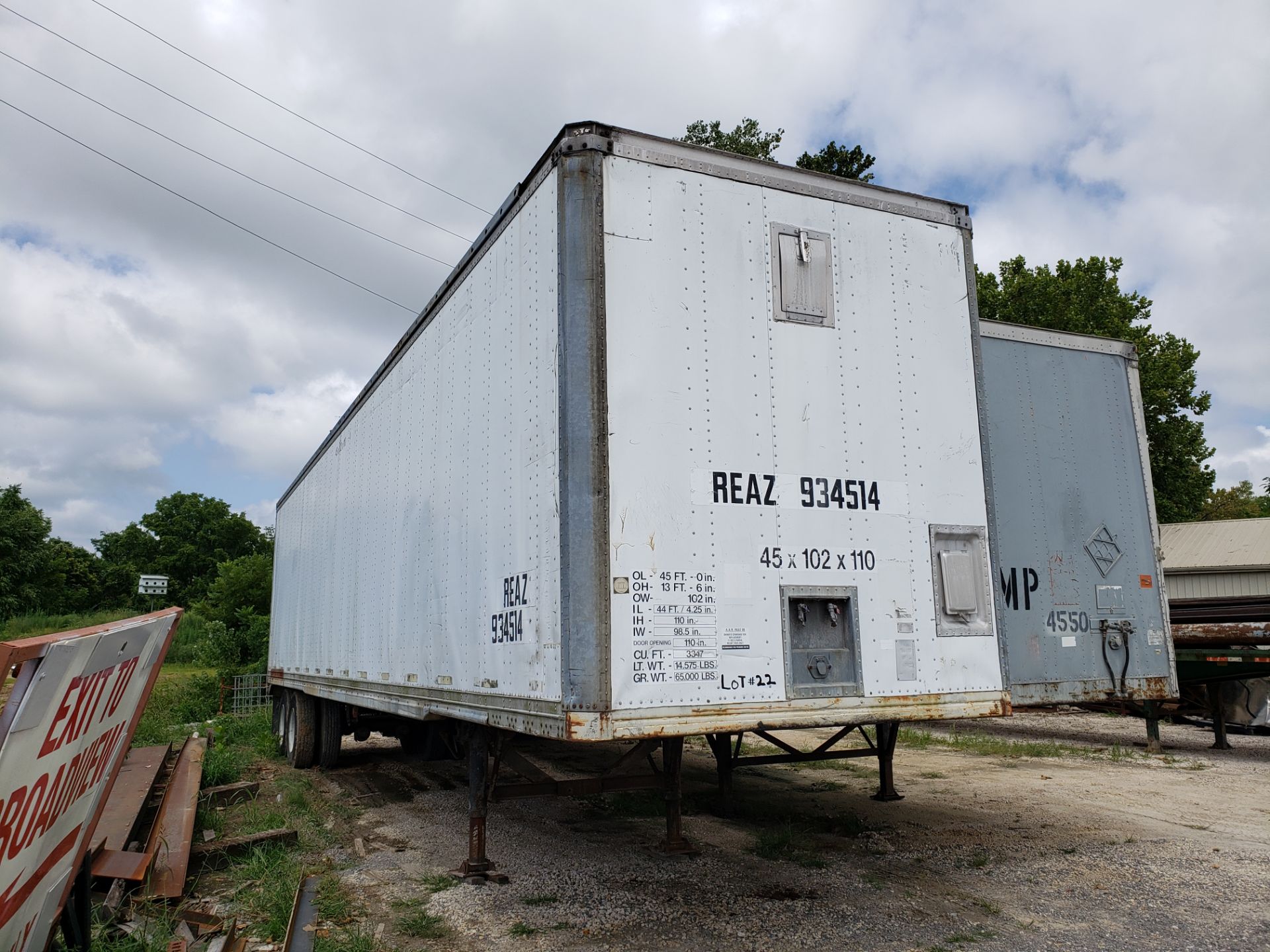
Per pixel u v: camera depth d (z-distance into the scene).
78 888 3.64
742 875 5.17
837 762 9.60
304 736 10.41
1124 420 6.84
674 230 4.18
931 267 4.87
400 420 7.01
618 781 5.34
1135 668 6.40
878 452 4.51
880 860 5.43
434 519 5.93
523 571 4.30
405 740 11.20
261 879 5.19
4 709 2.10
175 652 36.62
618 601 3.74
